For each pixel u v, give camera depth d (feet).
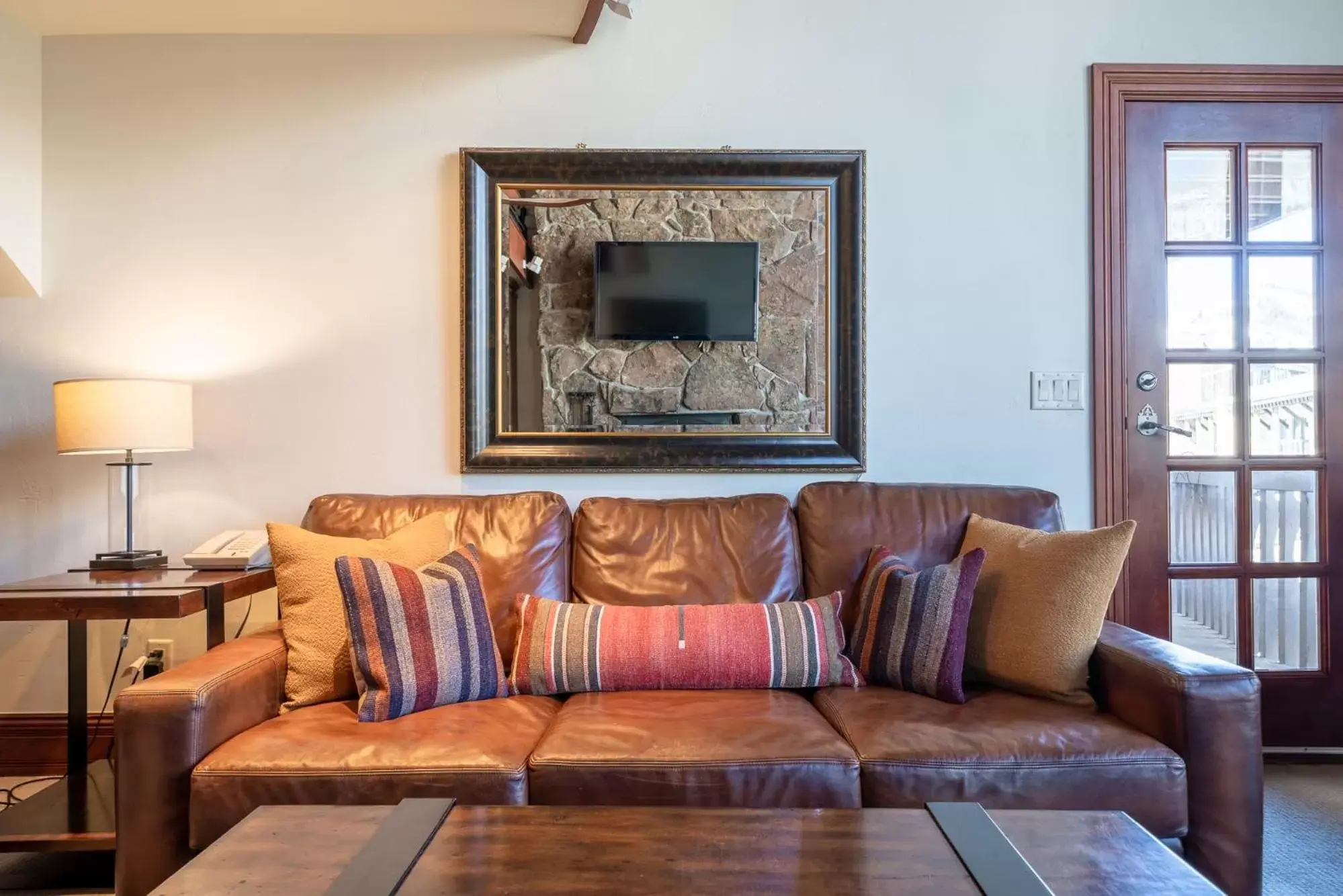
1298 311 7.40
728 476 7.40
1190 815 4.45
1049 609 5.31
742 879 2.88
